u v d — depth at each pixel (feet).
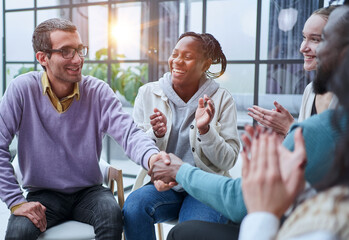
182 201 5.49
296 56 10.12
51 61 5.06
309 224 1.65
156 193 5.28
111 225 4.77
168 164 4.36
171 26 11.59
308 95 5.25
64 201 5.31
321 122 2.65
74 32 5.11
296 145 2.18
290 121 4.76
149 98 6.03
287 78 10.26
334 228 1.57
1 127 5.14
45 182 5.27
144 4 11.73
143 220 5.00
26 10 12.80
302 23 9.97
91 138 5.42
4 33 13.20
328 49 2.75
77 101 5.38
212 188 3.48
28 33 12.84
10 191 4.86
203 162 5.60
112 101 5.51
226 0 10.60
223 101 5.81
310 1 9.83
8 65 13.33
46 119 5.27
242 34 10.61
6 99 5.24
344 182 1.77
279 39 10.23
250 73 10.63
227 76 10.91
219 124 5.67
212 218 4.83
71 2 12.34
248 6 10.41
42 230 4.75
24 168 5.36
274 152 2.15
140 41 11.98
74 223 5.18
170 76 5.99
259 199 2.09
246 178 2.19
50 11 12.55
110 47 12.24
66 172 5.30
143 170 5.87
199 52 5.58
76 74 5.15
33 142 5.26
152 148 4.98
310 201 1.79
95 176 5.48
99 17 12.20
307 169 2.64
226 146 5.37
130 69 12.22
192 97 5.72
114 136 5.44
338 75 1.93
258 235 2.00
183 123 5.63
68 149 5.30
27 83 5.28
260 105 10.62
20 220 4.64
